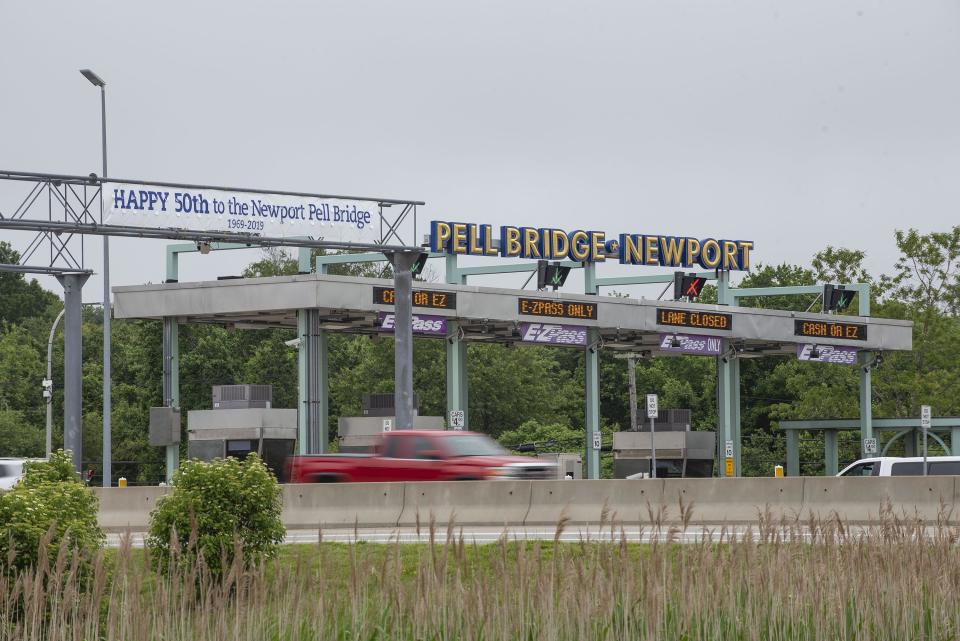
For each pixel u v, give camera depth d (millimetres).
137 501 53250
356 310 84750
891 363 132125
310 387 84125
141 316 87812
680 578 24516
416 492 51438
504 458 56688
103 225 71062
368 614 23406
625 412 179250
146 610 24000
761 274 176125
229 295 85312
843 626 25156
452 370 92188
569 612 23188
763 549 25594
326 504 51719
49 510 32125
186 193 76000
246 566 35469
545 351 192875
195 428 88312
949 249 133000
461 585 23141
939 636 26266
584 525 49562
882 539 27094
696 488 51281
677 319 99438
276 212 79500
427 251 83625
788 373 156125
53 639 23250
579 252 98125
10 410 149375
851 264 150625
